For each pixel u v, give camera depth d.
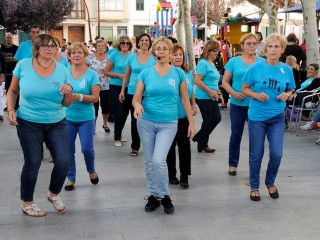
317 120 8.74
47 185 6.01
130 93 7.38
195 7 39.69
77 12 46.88
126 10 48.34
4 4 31.14
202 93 7.51
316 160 7.27
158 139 4.93
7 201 5.42
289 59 10.62
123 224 4.71
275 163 5.34
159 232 4.52
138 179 6.30
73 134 5.77
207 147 7.83
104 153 7.84
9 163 7.20
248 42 6.08
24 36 41.28
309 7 11.09
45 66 4.61
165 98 4.89
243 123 6.31
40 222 4.77
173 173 6.06
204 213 5.01
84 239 4.36
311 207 5.18
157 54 4.85
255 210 5.10
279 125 5.32
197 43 26.12
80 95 5.50
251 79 5.29
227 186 5.96
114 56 8.20
